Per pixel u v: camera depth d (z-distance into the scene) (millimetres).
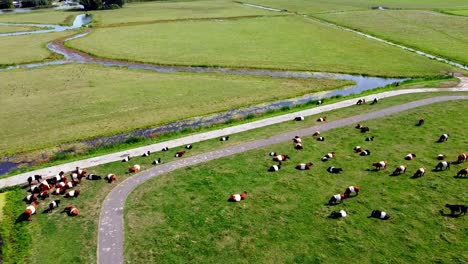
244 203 28125
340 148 36125
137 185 30969
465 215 25750
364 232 24531
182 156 35406
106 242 24594
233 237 24594
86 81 58844
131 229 25734
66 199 29469
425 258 22172
